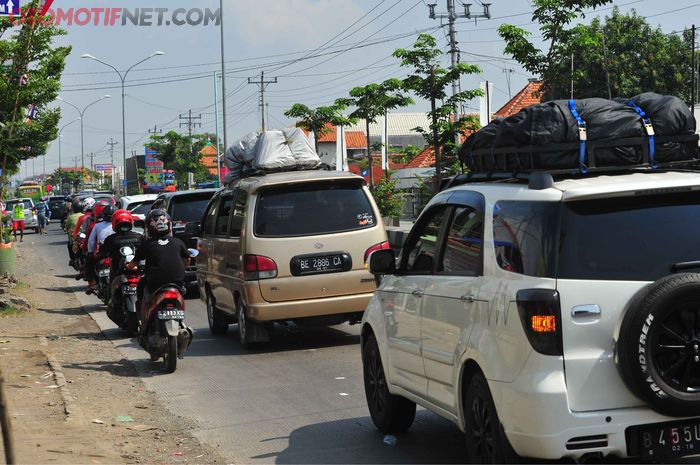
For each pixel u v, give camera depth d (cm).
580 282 647
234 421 1091
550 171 715
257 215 1551
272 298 1537
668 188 664
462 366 745
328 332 1780
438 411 823
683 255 661
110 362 1558
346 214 1575
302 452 937
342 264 1554
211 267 1789
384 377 967
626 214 666
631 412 644
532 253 665
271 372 1396
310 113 5625
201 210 2527
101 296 2152
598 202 665
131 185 13950
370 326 998
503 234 707
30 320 2172
